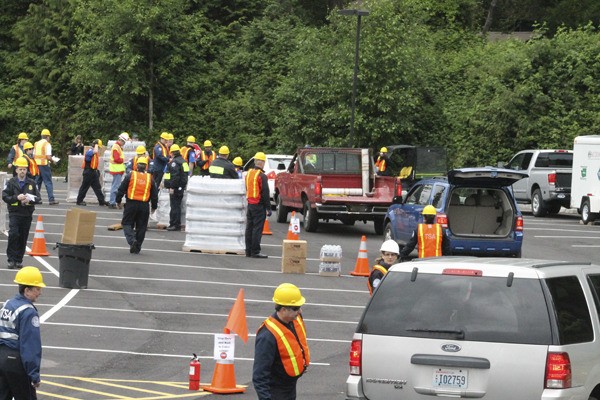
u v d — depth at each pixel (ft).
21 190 144.77
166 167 207.92
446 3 422.00
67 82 404.16
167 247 176.96
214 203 173.27
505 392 60.29
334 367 97.35
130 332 111.24
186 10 410.72
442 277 62.95
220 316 122.21
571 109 327.47
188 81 391.65
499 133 326.24
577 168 244.42
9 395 69.56
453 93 364.17
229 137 378.73
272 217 241.76
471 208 155.63
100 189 239.09
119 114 384.88
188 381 90.43
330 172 213.66
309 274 157.69
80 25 398.21
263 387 60.13
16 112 400.06
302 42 352.49
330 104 344.08
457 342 61.36
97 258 161.38
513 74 336.70
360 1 412.98
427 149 299.58
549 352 59.82
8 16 424.87
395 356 62.54
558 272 63.72
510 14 443.32
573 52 333.01
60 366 94.48
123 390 85.87
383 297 63.87
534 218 262.06
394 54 334.65
